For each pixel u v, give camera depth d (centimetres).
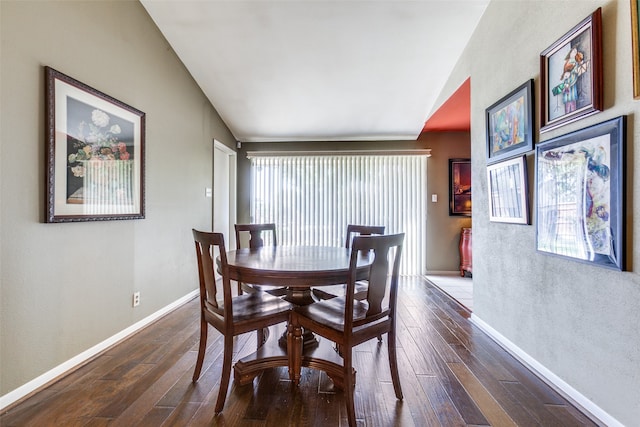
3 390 149
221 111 407
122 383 171
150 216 267
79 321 193
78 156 190
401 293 366
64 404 152
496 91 231
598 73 139
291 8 249
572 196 155
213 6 250
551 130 172
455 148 474
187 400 156
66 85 181
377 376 180
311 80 340
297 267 164
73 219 186
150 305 267
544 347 179
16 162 155
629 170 127
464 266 453
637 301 124
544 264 179
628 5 127
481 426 139
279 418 143
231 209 483
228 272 152
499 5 226
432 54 297
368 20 259
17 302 155
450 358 203
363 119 421
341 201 480
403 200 475
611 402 135
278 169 488
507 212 214
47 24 170
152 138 269
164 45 285
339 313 165
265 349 189
